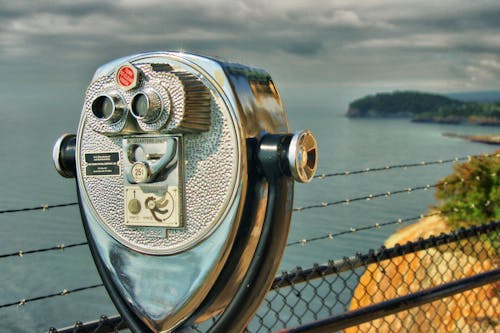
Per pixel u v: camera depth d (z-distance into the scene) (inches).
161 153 59.2
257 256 59.6
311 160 59.6
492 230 133.6
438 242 125.3
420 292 102.2
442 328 234.8
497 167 323.9
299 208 123.7
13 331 711.1
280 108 62.7
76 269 874.1
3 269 853.8
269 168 57.5
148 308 61.2
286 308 544.1
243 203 57.0
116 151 62.3
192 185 58.6
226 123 57.0
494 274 111.8
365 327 248.7
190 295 59.1
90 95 62.3
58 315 762.8
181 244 59.2
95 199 63.9
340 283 575.8
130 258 62.1
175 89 57.0
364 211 1284.4
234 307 60.0
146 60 59.8
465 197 336.8
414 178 1708.9
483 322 181.0
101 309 798.5
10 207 1309.1
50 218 1102.4
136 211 60.6
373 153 3535.9
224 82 56.9
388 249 117.4
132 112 58.2
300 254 961.5
